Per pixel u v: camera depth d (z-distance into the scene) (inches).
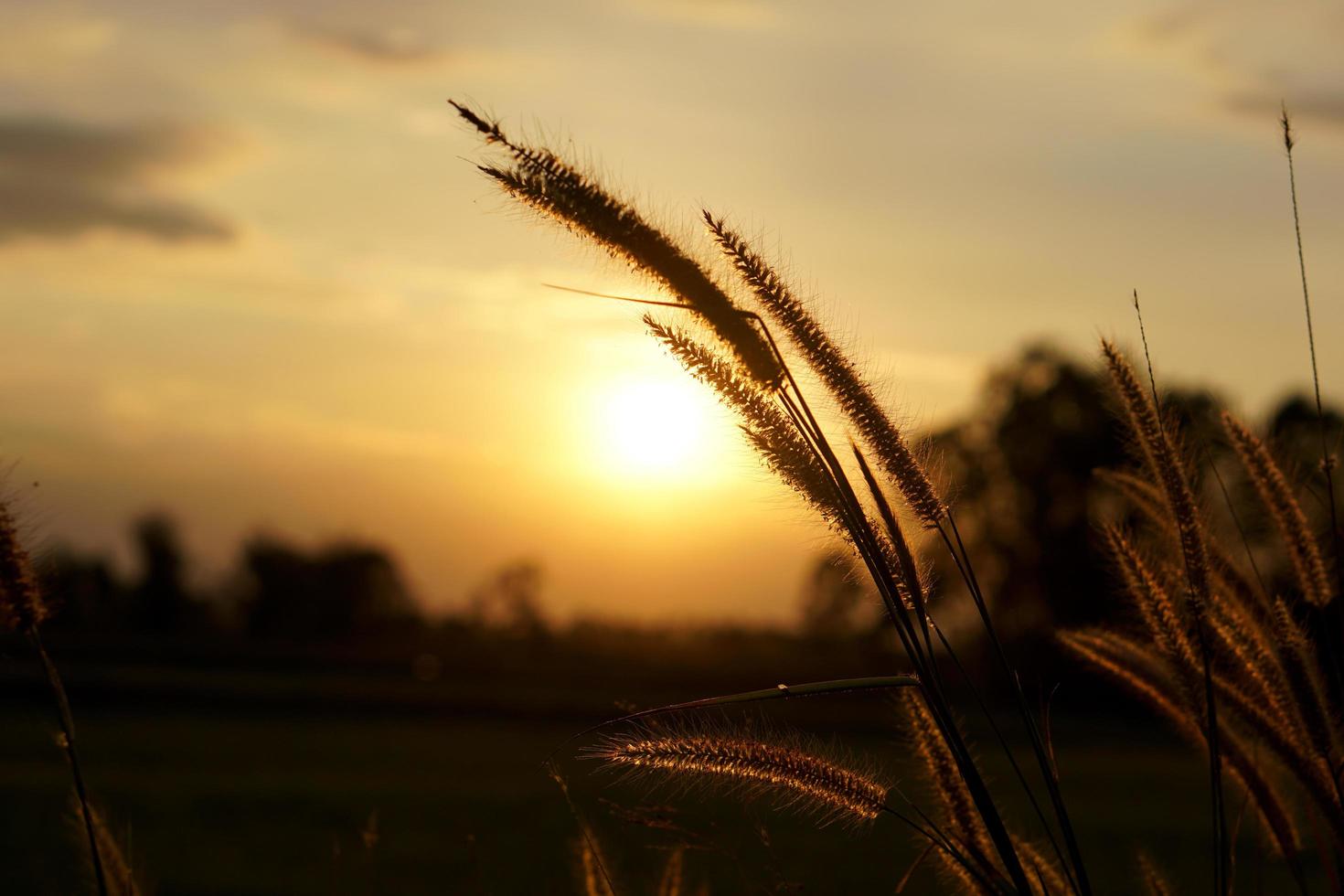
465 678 2110.0
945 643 90.4
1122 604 117.9
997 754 843.4
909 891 234.7
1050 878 102.9
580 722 1525.6
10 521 102.1
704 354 92.4
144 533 2979.8
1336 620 114.3
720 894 282.7
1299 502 121.1
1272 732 106.1
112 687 1553.9
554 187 89.3
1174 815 746.2
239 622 3149.6
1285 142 118.1
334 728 1374.3
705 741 96.9
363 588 3198.8
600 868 116.7
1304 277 117.3
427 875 458.3
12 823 592.4
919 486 94.5
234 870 499.5
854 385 96.4
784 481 92.6
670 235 94.1
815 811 97.0
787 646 2158.0
